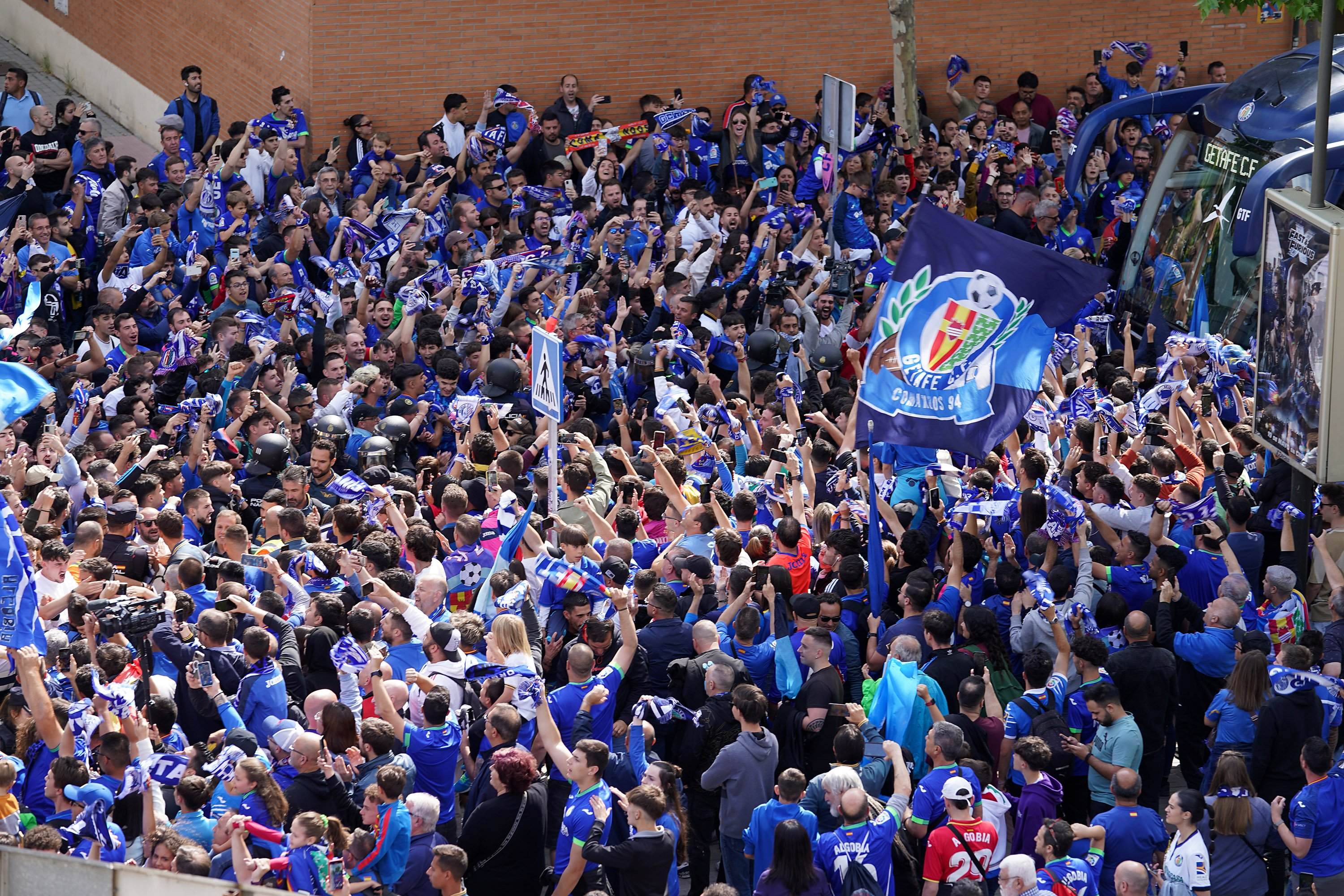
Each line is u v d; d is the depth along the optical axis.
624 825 13.62
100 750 12.84
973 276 16.84
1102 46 37.94
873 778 13.68
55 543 15.36
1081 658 15.07
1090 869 12.98
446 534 17.83
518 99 32.59
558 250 27.66
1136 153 34.09
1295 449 17.53
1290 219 17.48
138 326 25.59
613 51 35.59
